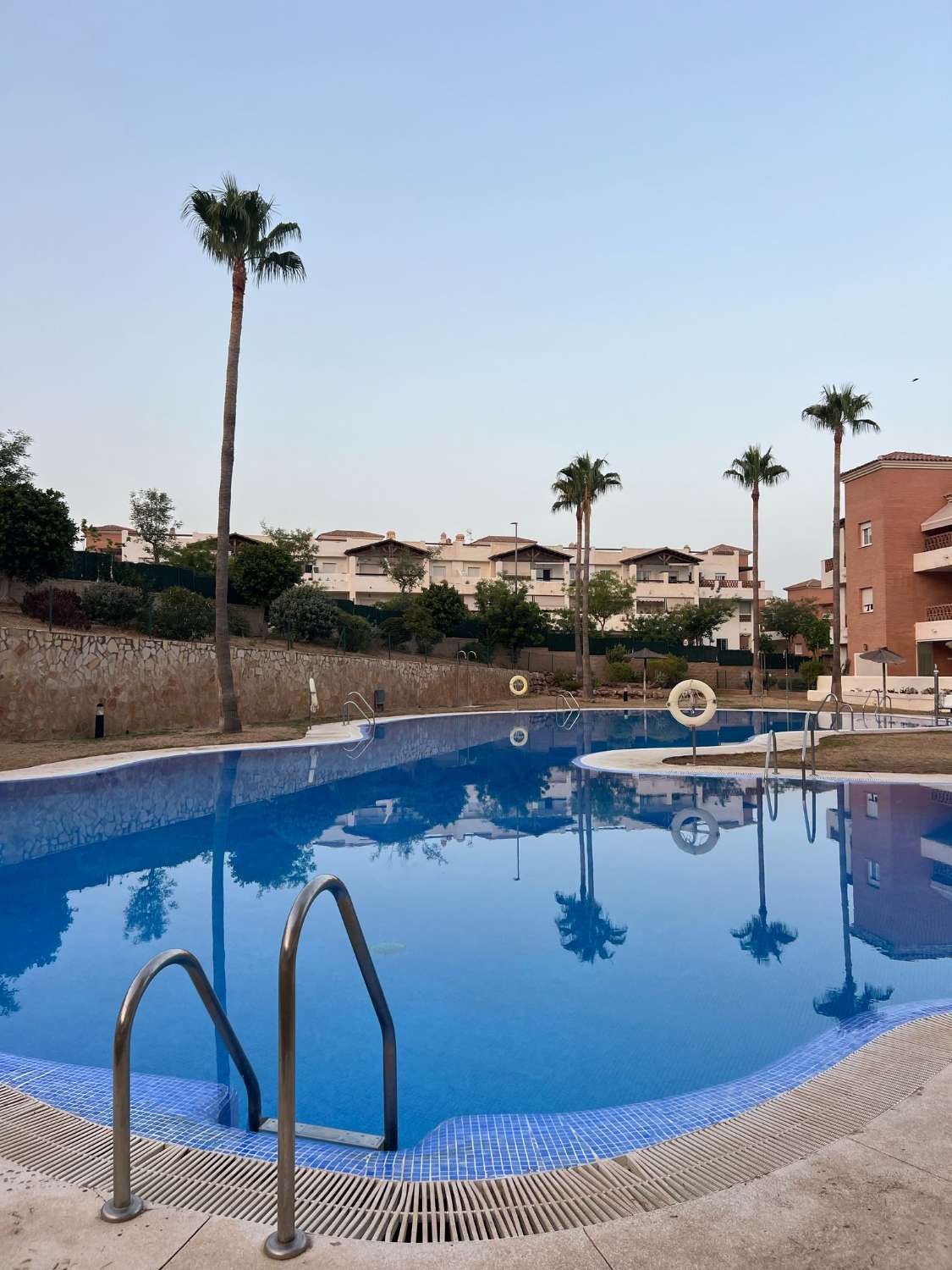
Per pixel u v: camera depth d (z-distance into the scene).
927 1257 1.91
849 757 14.70
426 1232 2.22
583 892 7.01
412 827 9.90
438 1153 2.96
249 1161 2.62
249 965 5.36
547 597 61.34
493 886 7.23
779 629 60.53
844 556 39.16
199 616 24.16
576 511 38.97
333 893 2.44
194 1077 3.79
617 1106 3.49
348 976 5.14
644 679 36.88
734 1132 2.70
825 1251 1.94
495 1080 3.76
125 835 9.39
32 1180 2.40
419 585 55.06
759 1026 4.34
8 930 6.08
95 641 18.06
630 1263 1.93
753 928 6.01
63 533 21.11
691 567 64.38
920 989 4.82
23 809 10.57
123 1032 2.18
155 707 19.80
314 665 26.48
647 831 9.52
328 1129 3.10
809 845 8.68
